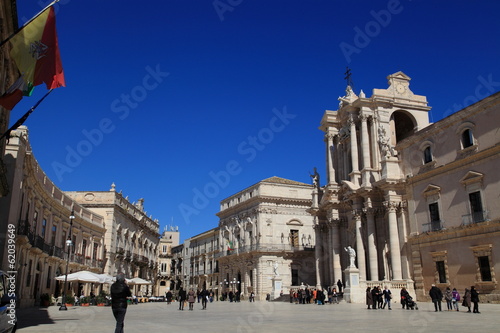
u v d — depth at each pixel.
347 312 23.73
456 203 31.14
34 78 12.93
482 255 28.69
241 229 66.62
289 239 62.41
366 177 39.84
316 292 39.78
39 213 37.53
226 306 36.66
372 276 37.78
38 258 37.59
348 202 43.06
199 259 86.44
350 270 35.56
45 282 39.94
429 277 33.00
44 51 13.02
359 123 43.94
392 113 43.34
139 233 72.19
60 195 43.94
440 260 32.06
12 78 21.81
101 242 56.12
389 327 14.73
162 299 61.34
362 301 34.78
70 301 39.03
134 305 40.88
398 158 37.72
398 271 35.47
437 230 32.22
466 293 21.83
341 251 45.06
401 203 36.50
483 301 28.12
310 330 13.97
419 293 33.66
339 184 46.56
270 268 60.38
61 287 44.31
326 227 48.62
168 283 98.81
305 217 64.06
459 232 30.53
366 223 40.06
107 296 45.09
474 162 29.98
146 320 18.97
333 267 44.62
